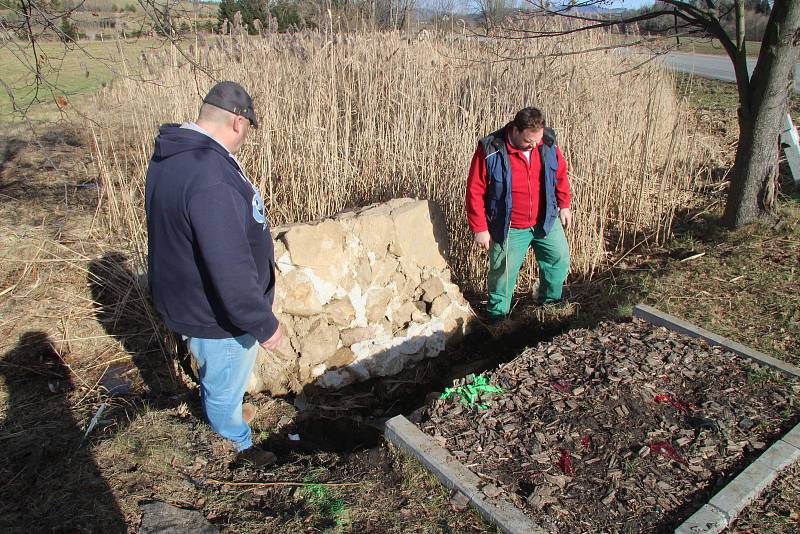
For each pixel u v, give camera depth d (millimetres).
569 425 3031
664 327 3932
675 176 7180
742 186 5461
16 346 4137
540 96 5871
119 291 4699
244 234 2498
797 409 3096
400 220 4387
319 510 2637
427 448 2881
